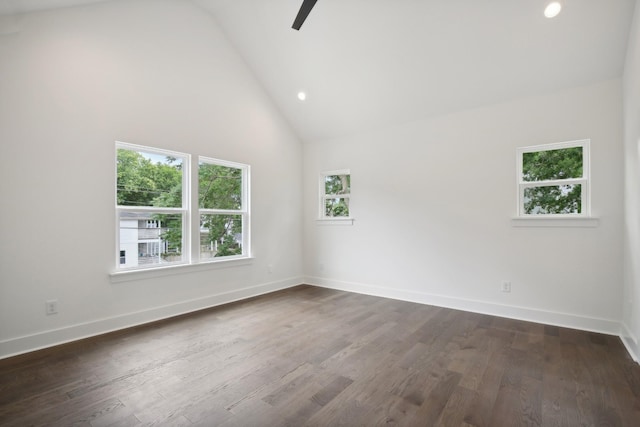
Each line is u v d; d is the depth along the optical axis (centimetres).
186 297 365
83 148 286
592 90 301
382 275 441
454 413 176
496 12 279
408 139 418
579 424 166
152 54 336
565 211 321
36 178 261
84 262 287
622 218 288
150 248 339
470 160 370
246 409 180
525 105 335
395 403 186
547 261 324
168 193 356
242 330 308
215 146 397
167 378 215
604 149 296
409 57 344
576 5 257
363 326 319
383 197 440
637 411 177
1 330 245
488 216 358
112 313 304
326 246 502
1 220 245
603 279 297
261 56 420
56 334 270
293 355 252
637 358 236
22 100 254
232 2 367
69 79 279
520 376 217
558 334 294
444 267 389
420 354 253
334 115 457
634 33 246
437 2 289
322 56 384
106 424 167
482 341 279
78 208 283
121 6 312
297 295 448
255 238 449
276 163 484
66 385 206
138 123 323
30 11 255
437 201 394
